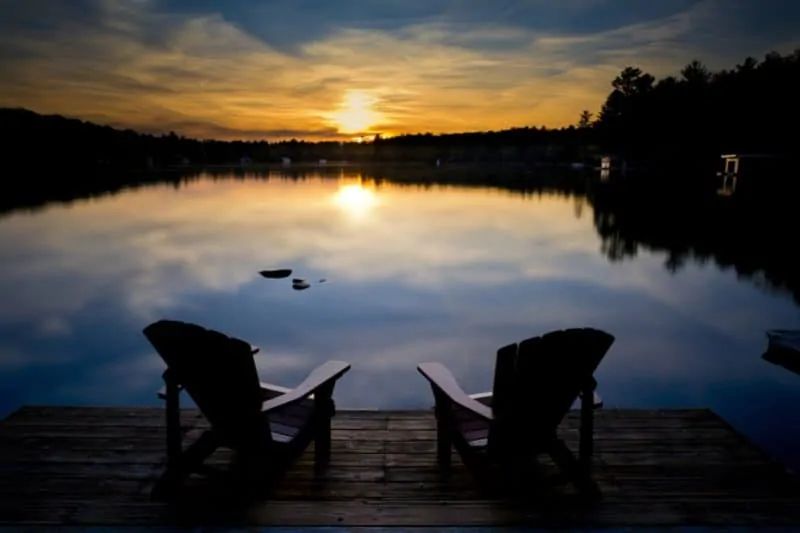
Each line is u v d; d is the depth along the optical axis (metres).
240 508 2.34
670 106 50.22
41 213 22.56
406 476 2.63
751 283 10.79
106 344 7.04
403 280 10.71
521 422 2.23
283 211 23.36
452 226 18.78
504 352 2.30
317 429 2.67
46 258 13.18
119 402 5.27
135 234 16.89
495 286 10.30
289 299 9.23
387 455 2.84
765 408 4.92
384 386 5.44
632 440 3.05
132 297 9.44
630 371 5.96
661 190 34.28
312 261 12.62
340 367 2.73
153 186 39.06
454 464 2.75
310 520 2.25
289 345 6.83
